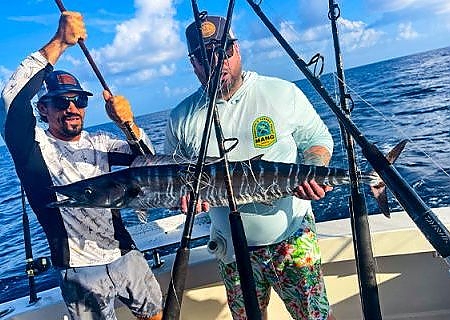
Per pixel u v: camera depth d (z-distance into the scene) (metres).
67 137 2.47
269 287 2.44
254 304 1.68
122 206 2.34
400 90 19.20
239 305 2.42
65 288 2.40
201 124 2.37
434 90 17.48
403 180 1.37
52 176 2.39
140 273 2.54
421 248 2.66
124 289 2.48
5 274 7.21
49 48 2.24
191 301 2.92
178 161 2.35
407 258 2.82
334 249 2.77
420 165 7.11
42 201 2.38
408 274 2.83
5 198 14.74
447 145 8.21
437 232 1.23
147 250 2.95
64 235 2.36
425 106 13.58
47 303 2.76
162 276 2.85
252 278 1.70
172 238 3.16
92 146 2.56
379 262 2.85
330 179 2.25
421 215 1.27
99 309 2.41
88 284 2.38
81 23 2.26
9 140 2.30
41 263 2.80
